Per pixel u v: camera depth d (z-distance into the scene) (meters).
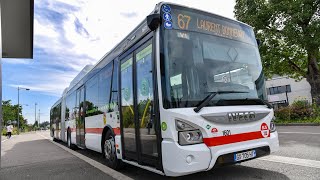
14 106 69.56
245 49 5.71
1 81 4.98
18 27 8.74
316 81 23.78
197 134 4.34
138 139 5.42
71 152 12.05
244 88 5.26
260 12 22.47
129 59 6.03
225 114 4.59
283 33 21.56
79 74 11.69
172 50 4.68
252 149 4.83
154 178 5.81
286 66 26.02
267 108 5.36
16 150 14.69
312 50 21.44
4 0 7.13
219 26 5.41
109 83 7.38
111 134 7.25
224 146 4.49
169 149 4.34
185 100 4.49
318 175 5.07
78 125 11.23
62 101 16.44
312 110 21.41
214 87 4.87
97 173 6.79
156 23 4.71
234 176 5.39
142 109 5.27
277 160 6.56
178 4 4.99
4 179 6.87
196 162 4.23
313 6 20.86
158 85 4.59
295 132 13.22
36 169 8.02
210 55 5.08
